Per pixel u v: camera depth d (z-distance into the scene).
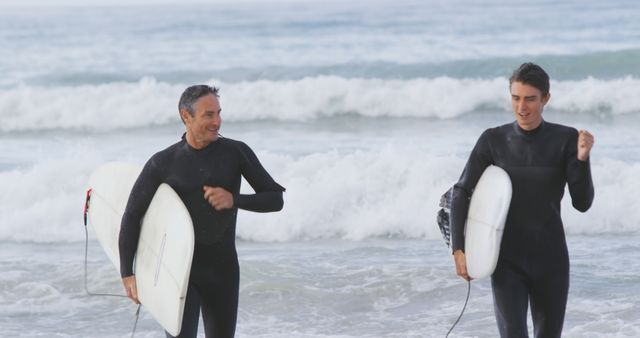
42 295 29.42
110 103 66.12
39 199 41.56
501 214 16.70
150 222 17.16
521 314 17.03
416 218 37.81
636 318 25.86
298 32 115.44
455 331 25.45
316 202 38.72
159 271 16.69
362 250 34.88
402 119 64.75
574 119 63.12
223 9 171.12
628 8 133.50
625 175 40.44
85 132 63.59
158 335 25.86
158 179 17.17
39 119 64.69
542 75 17.12
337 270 31.27
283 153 52.38
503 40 100.38
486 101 65.81
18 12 181.25
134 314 27.70
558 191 17.38
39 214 39.03
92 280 30.59
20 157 53.97
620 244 34.47
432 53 90.06
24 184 41.97
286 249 35.50
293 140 57.44
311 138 58.09
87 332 26.12
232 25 128.12
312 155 44.06
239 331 25.86
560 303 17.44
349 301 28.33
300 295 28.77
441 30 111.88
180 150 17.14
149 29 126.00
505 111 65.75
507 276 17.39
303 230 37.69
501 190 16.92
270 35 112.81
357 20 129.12
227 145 17.25
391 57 87.12
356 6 163.88
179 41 109.19
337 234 37.72
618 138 54.62
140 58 94.38
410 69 77.62
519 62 75.75
